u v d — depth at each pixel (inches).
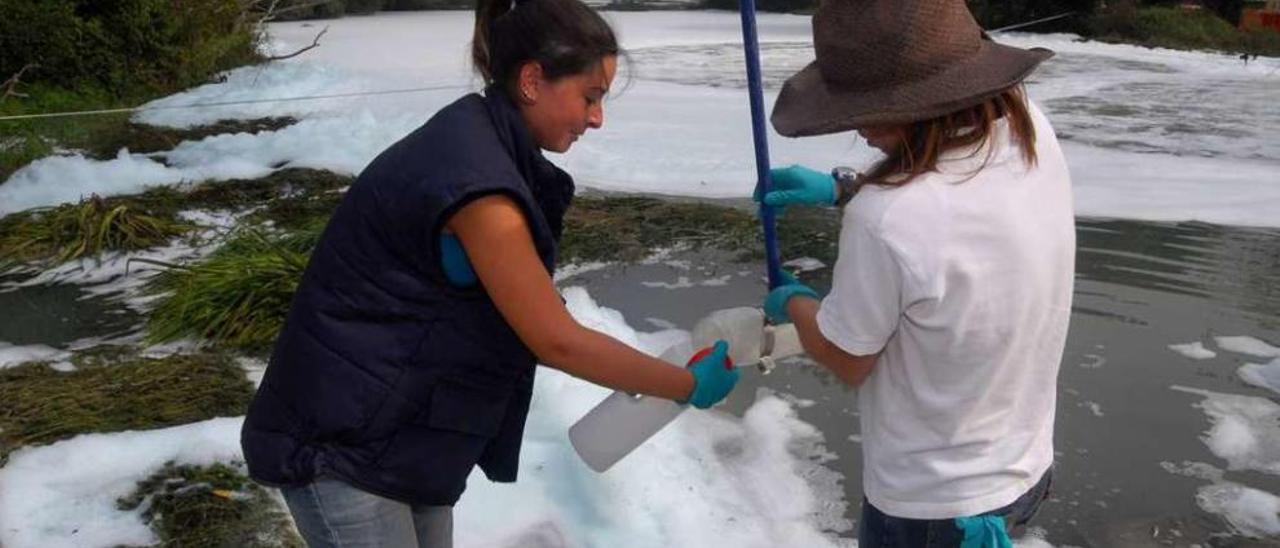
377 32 848.9
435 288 79.5
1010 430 79.4
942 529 79.7
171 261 241.0
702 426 159.8
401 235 78.1
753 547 130.5
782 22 1040.2
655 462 147.6
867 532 84.9
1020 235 74.0
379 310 79.8
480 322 81.0
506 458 90.7
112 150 365.7
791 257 240.5
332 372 80.4
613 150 368.5
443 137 77.8
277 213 278.5
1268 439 156.9
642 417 95.0
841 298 76.5
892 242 73.0
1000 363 76.4
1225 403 168.4
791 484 144.9
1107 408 166.9
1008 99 76.4
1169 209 288.4
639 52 742.5
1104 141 399.9
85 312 212.5
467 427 83.2
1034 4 922.1
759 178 90.3
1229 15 1000.2
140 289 225.0
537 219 77.9
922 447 79.2
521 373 86.1
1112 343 192.4
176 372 177.6
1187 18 903.7
